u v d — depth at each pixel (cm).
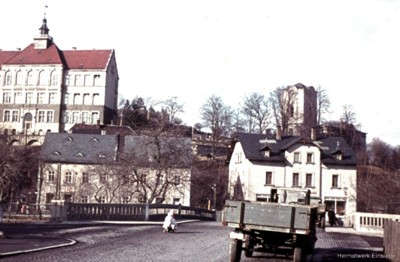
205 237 2580
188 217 4728
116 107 13062
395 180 6256
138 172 5309
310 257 1823
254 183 7400
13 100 12406
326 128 10062
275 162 7462
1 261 1447
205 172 7569
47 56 12462
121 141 8294
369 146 9931
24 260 1480
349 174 7506
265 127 10719
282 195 2036
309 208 1512
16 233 2341
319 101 10575
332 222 5172
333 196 7450
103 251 1792
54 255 1627
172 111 9556
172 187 6031
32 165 7075
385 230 1992
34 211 3675
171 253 1811
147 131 5362
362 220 3706
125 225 3300
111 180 5722
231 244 1570
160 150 5272
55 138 8494
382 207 6262
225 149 10700
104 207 3625
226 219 1567
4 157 5881
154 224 3531
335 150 7575
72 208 3434
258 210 1545
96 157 8100
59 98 12238
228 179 8381
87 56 12612
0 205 3039
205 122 11031
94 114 12231
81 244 2002
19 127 12294
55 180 8075
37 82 12350
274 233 1596
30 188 7044
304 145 7525
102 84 12281
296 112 10538
